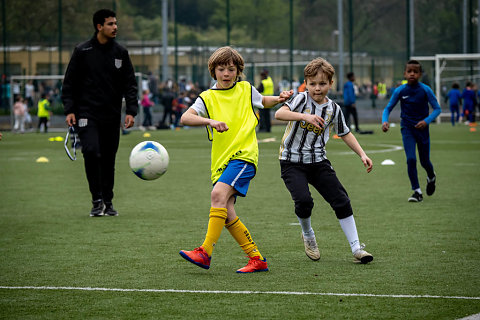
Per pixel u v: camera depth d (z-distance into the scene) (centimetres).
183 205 1159
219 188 659
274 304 554
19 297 583
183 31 7794
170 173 1683
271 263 711
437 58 4047
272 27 7906
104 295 588
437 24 7244
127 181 1530
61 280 643
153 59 5556
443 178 1486
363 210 1071
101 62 1025
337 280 633
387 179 1491
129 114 1045
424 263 702
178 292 595
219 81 684
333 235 869
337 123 714
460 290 593
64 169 1811
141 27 7750
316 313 528
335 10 7731
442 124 3956
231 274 663
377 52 5578
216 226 658
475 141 2600
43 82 4894
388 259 724
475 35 6656
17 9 6281
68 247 805
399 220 975
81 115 1029
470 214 1023
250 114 683
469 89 3841
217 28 8100
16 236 881
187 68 5547
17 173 1712
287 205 1144
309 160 707
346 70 5559
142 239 855
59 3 4591
